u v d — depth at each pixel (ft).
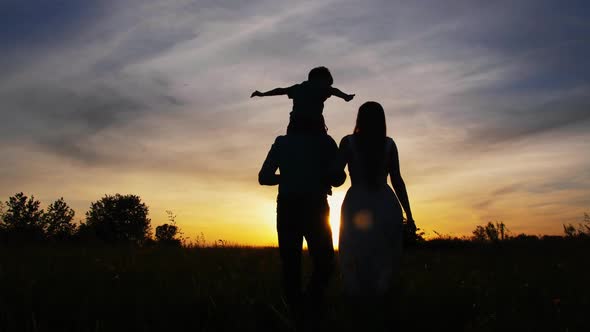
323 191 14.88
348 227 14.08
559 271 27.99
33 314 13.70
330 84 16.43
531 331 14.55
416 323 15.19
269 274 24.32
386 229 13.94
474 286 21.76
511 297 19.49
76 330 13.53
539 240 51.11
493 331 14.69
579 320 15.30
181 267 26.50
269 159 15.47
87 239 44.39
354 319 14.03
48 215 210.18
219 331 14.24
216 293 17.89
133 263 27.76
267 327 14.85
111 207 230.48
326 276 14.74
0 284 18.57
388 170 14.40
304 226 14.62
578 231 50.55
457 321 15.49
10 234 41.86
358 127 14.33
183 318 14.85
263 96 16.49
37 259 27.99
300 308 14.53
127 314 15.10
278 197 14.92
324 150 15.16
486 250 48.32
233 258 32.17
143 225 228.43
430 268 30.32
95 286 19.27
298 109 15.62
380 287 13.69
